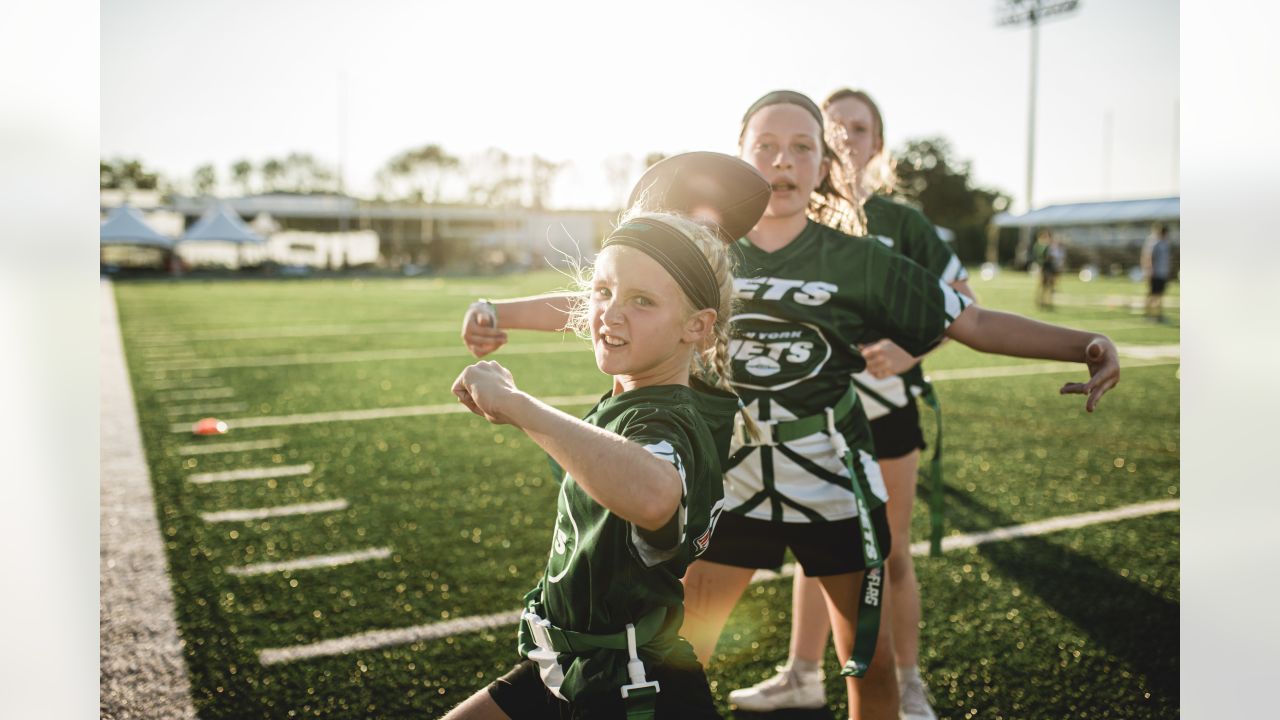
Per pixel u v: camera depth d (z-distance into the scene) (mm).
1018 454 5484
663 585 1300
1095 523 4102
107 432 5859
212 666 2619
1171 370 9031
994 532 3971
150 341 11289
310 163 63531
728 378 1519
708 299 1327
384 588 3223
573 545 1325
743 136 2051
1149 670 2664
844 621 1989
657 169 1708
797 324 1928
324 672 2588
